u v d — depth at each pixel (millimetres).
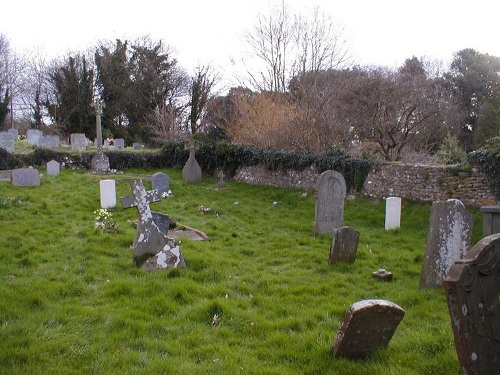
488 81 39188
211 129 34188
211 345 4852
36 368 4125
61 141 38969
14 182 16547
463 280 3697
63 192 16016
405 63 42781
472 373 3652
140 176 20938
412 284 7359
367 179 16047
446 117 30422
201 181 21312
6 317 5270
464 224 7051
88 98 42250
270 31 32719
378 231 12289
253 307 6168
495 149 12969
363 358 4535
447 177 13938
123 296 6316
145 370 4246
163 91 45812
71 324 5199
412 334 5098
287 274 7953
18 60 48812
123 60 46719
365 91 26656
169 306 5977
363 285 7285
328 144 19953
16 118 49969
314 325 5461
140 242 7793
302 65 31422
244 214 14617
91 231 10398
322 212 11766
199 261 8203
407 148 26938
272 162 19297
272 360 4539
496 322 3840
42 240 9469
